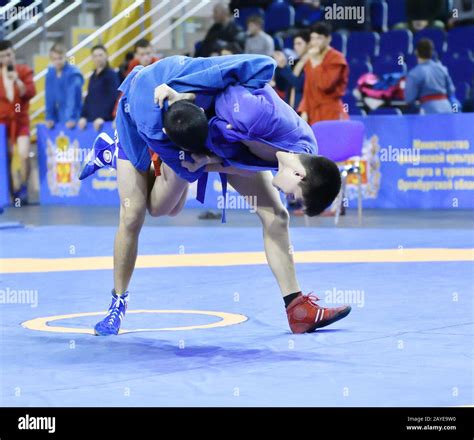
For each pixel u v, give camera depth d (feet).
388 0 102.58
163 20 110.42
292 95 84.74
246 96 30.32
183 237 67.62
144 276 49.57
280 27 104.88
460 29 95.25
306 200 31.04
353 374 27.78
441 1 98.99
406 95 86.33
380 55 96.94
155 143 31.53
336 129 71.26
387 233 66.85
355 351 30.99
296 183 30.81
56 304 42.04
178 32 113.19
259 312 39.04
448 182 81.15
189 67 31.45
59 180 96.84
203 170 32.17
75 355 31.35
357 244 61.31
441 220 73.97
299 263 53.06
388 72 96.07
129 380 27.66
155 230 72.43
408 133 82.07
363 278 47.19
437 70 85.71
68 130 95.20
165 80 31.48
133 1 110.11
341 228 70.69
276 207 34.22
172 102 30.68
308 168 30.73
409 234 65.98
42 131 96.94
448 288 43.80
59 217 84.12
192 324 36.76
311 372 28.19
